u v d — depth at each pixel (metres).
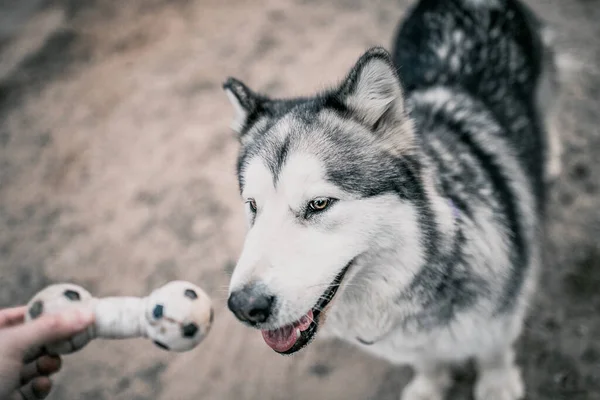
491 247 0.67
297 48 1.51
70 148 1.41
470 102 0.79
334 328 0.71
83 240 1.19
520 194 0.75
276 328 0.58
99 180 1.31
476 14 0.90
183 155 1.31
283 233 0.60
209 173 1.25
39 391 0.65
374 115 0.64
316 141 0.63
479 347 0.74
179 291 0.61
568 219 1.00
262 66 1.48
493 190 0.70
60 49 1.70
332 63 1.43
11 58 1.68
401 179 0.63
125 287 1.09
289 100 0.72
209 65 1.53
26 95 1.60
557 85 1.04
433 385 0.85
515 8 0.93
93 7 1.81
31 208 1.29
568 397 0.83
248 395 0.92
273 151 0.63
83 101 1.53
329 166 0.61
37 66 1.66
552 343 0.88
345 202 0.61
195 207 1.19
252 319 0.58
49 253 1.19
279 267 0.58
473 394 0.86
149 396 0.94
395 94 0.63
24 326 0.57
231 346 0.97
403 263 0.63
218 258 1.09
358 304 0.67
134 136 1.39
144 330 0.61
